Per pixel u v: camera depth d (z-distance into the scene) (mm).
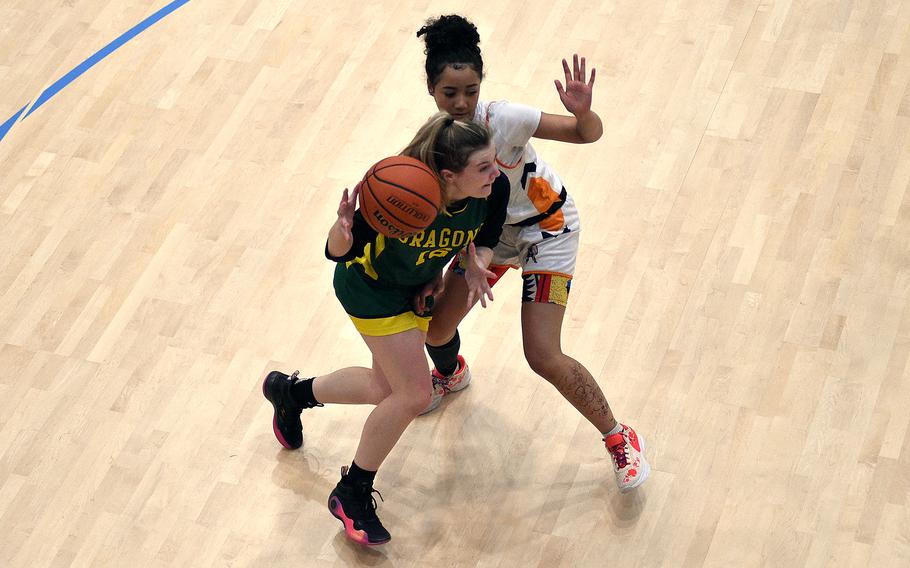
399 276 7855
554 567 8734
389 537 8805
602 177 11047
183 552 8914
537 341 8445
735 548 8734
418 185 7125
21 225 11016
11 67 12422
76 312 10375
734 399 9516
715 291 10180
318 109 11781
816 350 9742
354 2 12742
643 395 9609
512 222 8398
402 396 8188
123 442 9539
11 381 9945
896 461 9055
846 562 8578
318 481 9305
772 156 11070
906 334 9781
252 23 12633
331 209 10984
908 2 12289
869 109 11375
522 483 9234
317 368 9945
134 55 12422
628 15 12414
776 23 12219
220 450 9492
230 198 11117
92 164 11469
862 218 10555
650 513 8969
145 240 10844
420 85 11922
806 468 9086
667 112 11516
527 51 12133
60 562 8883
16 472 9383
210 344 10125
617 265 10422
